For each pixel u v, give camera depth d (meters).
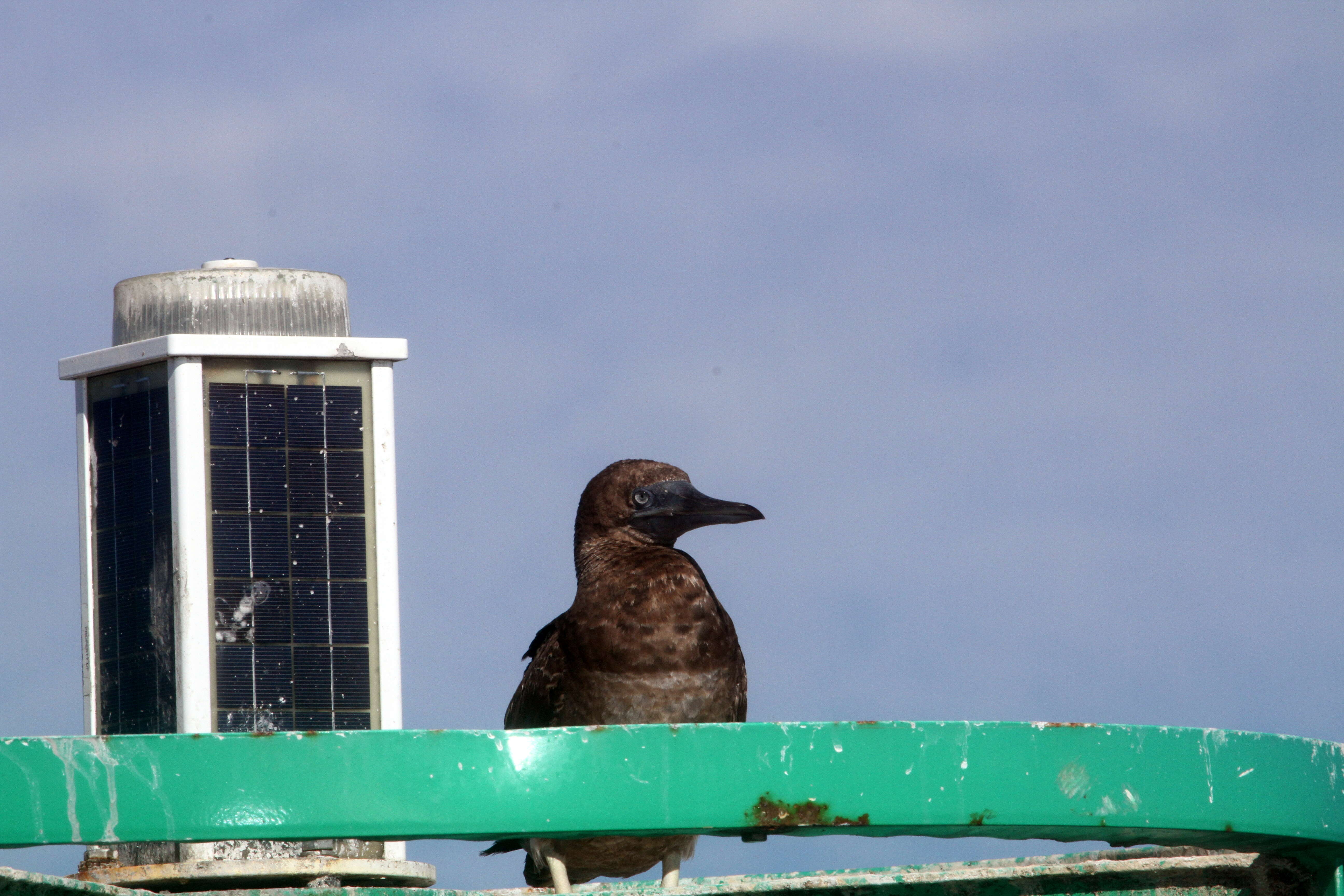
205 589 14.08
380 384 14.80
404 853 13.44
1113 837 8.95
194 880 12.73
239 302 14.69
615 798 8.12
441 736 8.03
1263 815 8.91
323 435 14.62
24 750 7.76
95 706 14.73
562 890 10.75
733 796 8.20
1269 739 9.05
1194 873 9.90
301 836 7.88
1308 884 9.71
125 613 14.59
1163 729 8.75
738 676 14.12
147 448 14.57
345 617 14.48
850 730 8.34
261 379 14.50
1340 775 9.34
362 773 7.94
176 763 7.85
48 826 7.73
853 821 8.28
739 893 9.62
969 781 8.40
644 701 13.62
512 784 8.05
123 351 14.62
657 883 10.98
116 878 12.73
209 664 14.01
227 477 14.28
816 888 9.71
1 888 8.45
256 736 7.91
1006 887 9.74
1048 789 8.48
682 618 13.70
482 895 10.22
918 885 9.74
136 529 14.59
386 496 14.69
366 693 14.46
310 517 14.51
